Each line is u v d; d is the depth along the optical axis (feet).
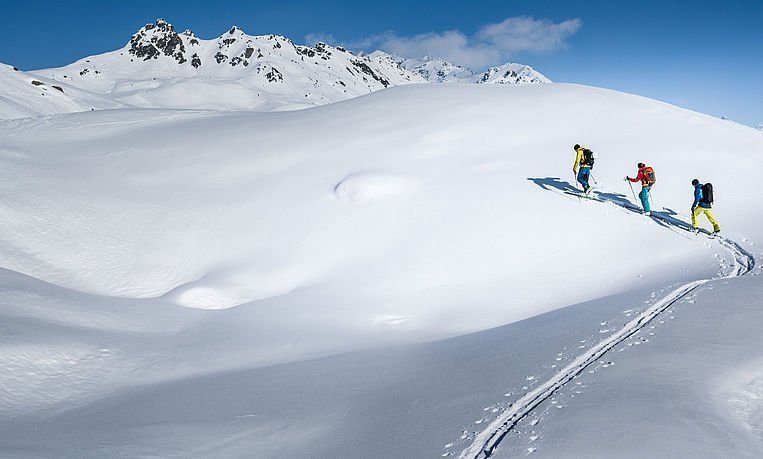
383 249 60.13
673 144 75.31
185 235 68.28
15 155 93.66
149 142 100.12
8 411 31.01
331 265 59.52
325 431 24.13
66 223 69.97
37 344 38.06
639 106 88.48
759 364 21.65
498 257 55.57
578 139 79.30
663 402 19.26
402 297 51.70
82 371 37.50
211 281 58.59
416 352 36.99
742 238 51.88
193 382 35.22
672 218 58.85
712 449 15.87
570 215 60.49
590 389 21.91
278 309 51.26
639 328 29.30
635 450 16.28
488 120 87.40
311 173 77.15
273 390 31.37
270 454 22.48
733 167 68.69
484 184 68.44
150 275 62.49
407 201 66.74
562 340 30.53
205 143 95.30
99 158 93.04
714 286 34.86
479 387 25.72
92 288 59.88
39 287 52.60
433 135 83.35
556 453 16.94
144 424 26.89
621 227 57.62
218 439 24.27
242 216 70.28
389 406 25.90
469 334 40.96
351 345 42.06
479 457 18.33
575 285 49.08
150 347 43.34
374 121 93.40
